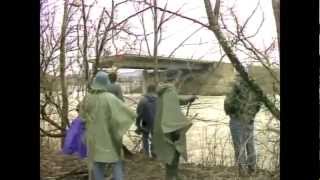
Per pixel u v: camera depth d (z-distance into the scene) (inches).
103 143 204.1
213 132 287.0
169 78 313.3
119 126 204.2
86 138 210.2
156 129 250.8
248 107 263.6
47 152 297.3
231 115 266.5
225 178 250.7
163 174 259.0
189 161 279.3
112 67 325.1
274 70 266.2
